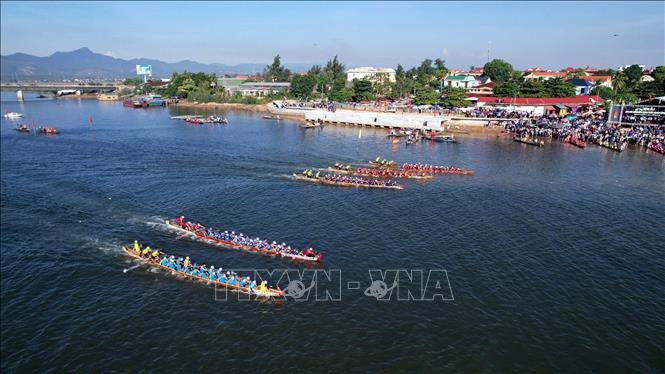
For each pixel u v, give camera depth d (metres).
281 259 56.78
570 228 66.12
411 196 80.88
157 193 83.38
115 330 43.94
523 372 37.84
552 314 45.34
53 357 40.56
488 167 103.25
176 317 45.72
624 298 48.19
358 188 86.19
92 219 71.25
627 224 67.94
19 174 97.88
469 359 39.25
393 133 145.88
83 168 102.88
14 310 47.59
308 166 103.81
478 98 185.88
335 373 37.72
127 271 54.94
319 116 184.00
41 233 66.31
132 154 118.19
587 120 152.50
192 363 39.22
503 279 51.59
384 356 39.62
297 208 74.62
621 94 173.62
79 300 49.12
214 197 80.50
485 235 63.31
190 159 111.38
